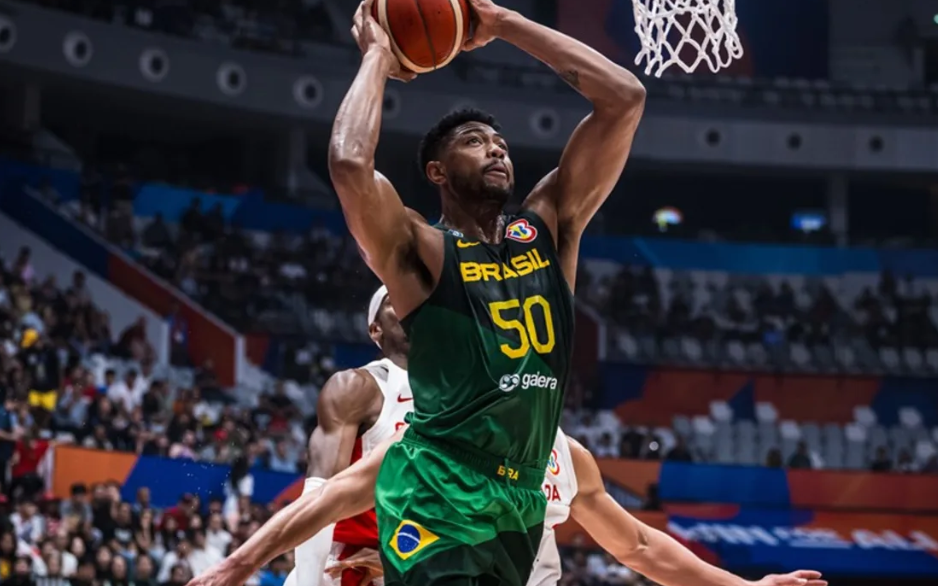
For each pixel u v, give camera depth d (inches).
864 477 703.1
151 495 513.0
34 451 482.3
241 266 765.3
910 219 991.0
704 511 679.1
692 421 792.3
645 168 936.3
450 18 128.6
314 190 861.2
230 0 859.4
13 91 783.1
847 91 943.0
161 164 896.9
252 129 875.4
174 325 702.5
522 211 130.6
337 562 167.9
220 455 538.0
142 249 744.3
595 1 930.7
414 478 119.9
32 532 439.5
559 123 887.7
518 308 121.4
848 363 838.5
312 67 847.1
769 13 970.1
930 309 890.1
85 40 770.2
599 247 891.4
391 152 903.7
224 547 473.1
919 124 932.6
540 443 121.8
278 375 736.3
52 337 597.6
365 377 176.7
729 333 842.2
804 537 678.5
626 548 158.9
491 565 118.1
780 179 971.9
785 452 786.2
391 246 120.6
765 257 903.1
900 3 996.6
